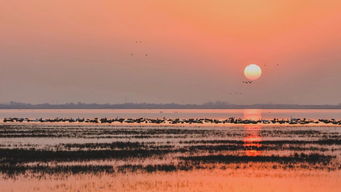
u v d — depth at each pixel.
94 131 96.88
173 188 34.66
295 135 86.00
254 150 57.75
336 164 45.47
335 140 73.31
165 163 45.97
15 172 40.41
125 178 37.97
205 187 35.06
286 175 39.78
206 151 56.38
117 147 61.06
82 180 37.16
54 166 43.75
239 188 34.88
